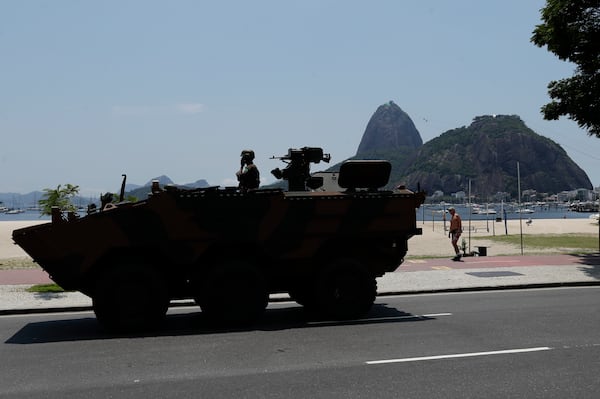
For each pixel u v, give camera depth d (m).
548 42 21.77
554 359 7.25
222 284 9.63
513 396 5.78
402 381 6.32
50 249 9.24
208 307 9.57
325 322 10.06
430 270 17.61
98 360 7.48
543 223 78.12
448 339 8.49
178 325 9.98
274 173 11.23
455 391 5.95
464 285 14.57
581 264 18.94
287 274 10.34
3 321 10.88
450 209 20.95
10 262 22.92
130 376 6.68
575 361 7.15
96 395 5.96
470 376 6.50
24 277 17.38
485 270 17.53
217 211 9.79
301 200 10.20
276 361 7.27
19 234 9.14
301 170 11.25
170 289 10.00
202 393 5.97
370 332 9.09
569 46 21.28
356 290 10.29
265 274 10.26
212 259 10.11
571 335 8.71
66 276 9.31
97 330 9.70
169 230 9.59
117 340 8.73
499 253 27.12
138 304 9.25
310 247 10.20
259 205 9.99
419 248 34.91
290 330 9.34
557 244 31.89
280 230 10.07
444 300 12.71
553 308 11.32
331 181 11.39
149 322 9.27
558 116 22.64
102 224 9.40
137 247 9.52
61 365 7.25
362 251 10.66
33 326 10.26
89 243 9.36
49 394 6.02
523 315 10.54
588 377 6.44
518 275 16.25
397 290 13.87
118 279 9.19
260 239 9.97
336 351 7.79
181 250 9.62
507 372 6.66
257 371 6.80
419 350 7.80
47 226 9.28
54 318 11.24
